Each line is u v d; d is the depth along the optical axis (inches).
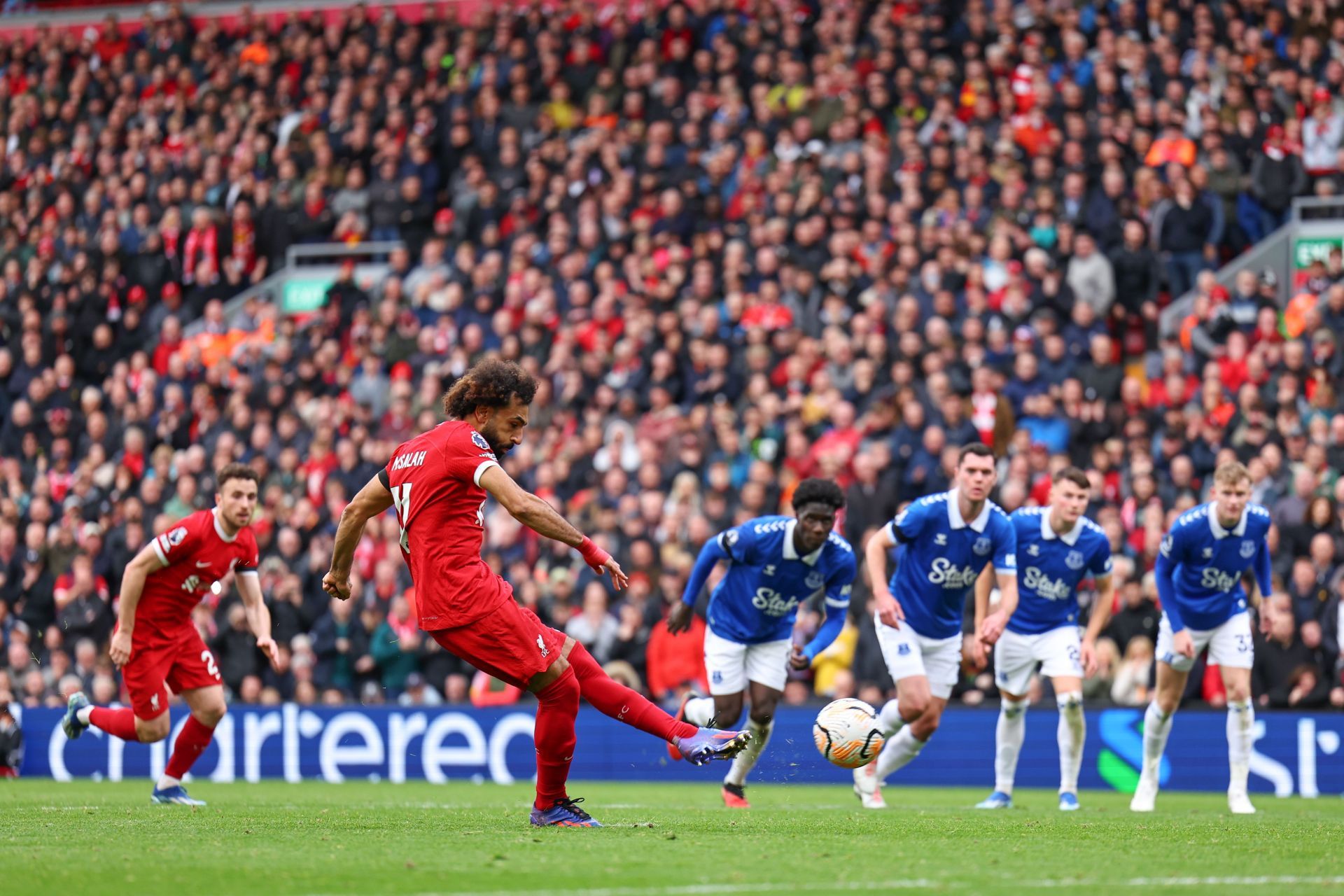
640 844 544.7
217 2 2142.0
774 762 1187.3
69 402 1731.1
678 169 1712.6
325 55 2011.6
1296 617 1146.7
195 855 504.1
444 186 1850.4
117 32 2134.6
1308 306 1461.6
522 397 574.9
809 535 764.0
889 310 1482.5
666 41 1865.2
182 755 828.6
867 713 660.7
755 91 1774.1
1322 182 1567.4
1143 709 1123.3
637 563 1288.1
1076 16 1742.1
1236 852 543.8
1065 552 875.4
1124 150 1611.7
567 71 1877.5
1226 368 1380.4
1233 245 1569.9
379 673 1317.7
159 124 2010.3
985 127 1653.5
